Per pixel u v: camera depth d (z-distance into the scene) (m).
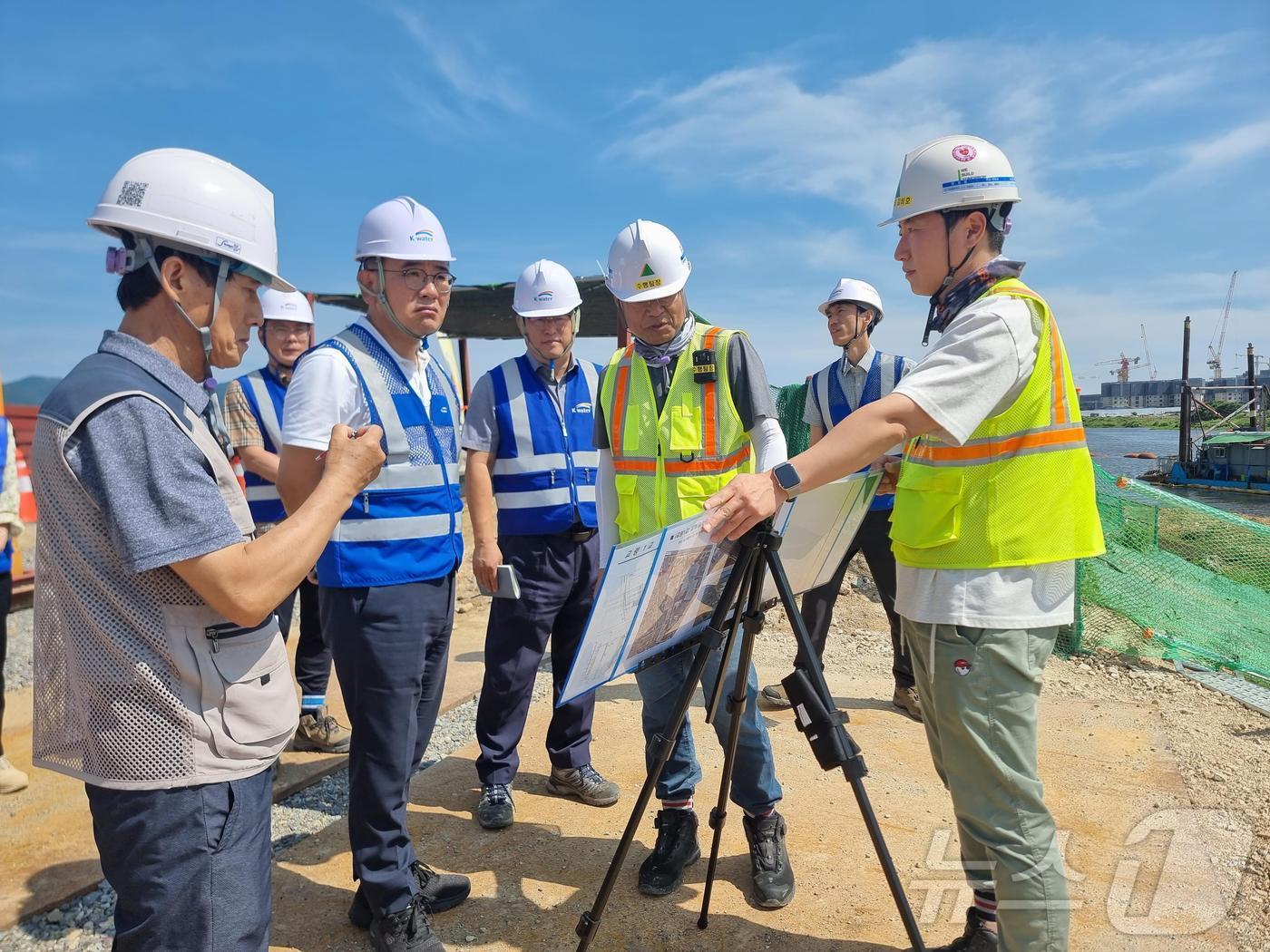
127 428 1.48
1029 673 2.00
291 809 3.67
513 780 3.61
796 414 6.45
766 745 2.77
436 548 2.62
